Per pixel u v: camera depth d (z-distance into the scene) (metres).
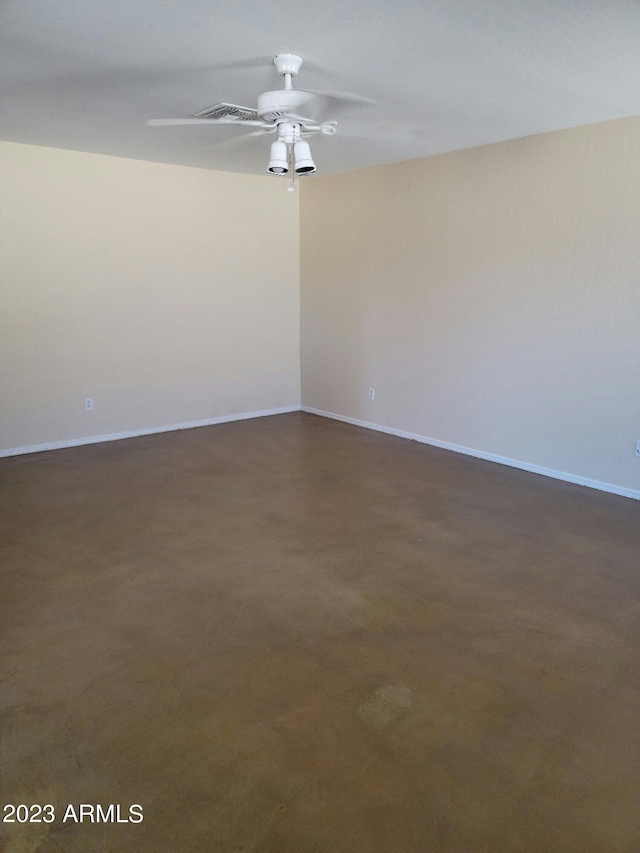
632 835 1.64
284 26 2.34
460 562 3.21
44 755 1.91
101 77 2.96
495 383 4.81
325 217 6.07
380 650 2.46
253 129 4.02
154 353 5.70
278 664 2.36
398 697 2.18
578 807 1.72
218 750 1.93
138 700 2.16
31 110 3.59
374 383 5.90
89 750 1.93
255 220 6.11
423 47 2.54
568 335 4.28
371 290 5.73
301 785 1.80
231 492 4.25
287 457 5.07
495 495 4.18
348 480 4.50
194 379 6.01
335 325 6.21
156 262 5.54
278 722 2.05
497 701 2.15
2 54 2.65
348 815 1.70
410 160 5.12
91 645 2.48
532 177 4.29
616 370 4.06
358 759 1.89
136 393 5.66
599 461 4.26
